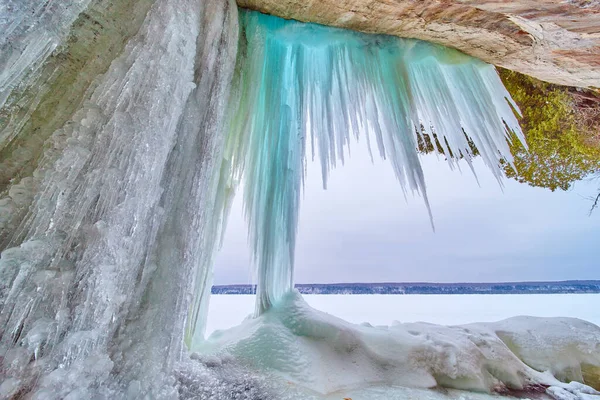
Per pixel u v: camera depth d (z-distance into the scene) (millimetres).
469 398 2678
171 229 2092
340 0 3299
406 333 3586
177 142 2244
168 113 1982
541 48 3602
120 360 1528
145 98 1845
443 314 10102
